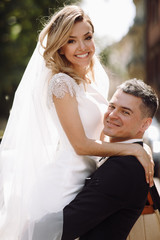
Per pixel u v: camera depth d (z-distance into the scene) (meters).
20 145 2.12
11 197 2.09
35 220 1.98
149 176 1.93
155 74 18.31
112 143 2.01
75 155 2.13
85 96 2.21
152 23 18.73
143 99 2.00
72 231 1.91
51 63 2.20
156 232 2.23
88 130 2.22
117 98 2.03
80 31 2.17
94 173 1.99
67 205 1.96
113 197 1.89
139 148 1.96
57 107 2.09
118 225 1.96
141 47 23.97
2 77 8.38
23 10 8.41
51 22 2.18
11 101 6.29
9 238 2.08
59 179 2.09
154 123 5.29
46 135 2.13
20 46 8.60
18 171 2.10
